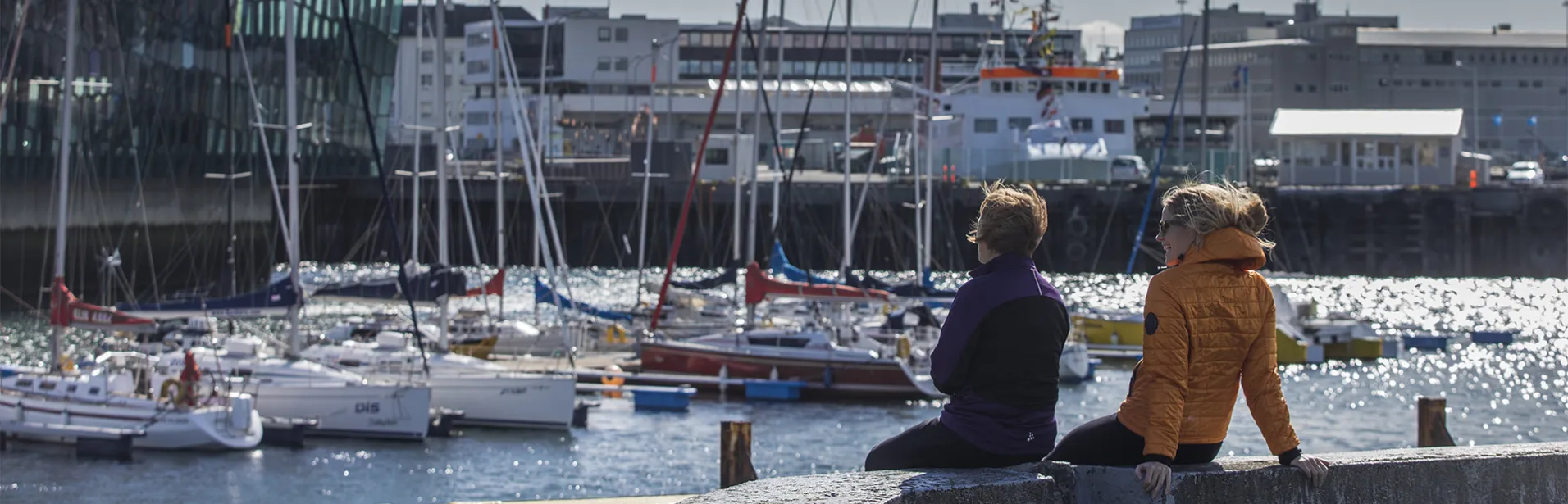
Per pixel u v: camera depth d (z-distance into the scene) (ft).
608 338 190.49
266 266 291.17
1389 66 632.79
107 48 229.45
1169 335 23.80
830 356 160.66
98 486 104.63
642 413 145.89
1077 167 372.79
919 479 21.50
